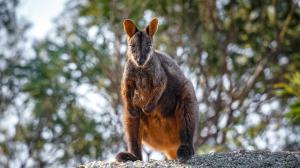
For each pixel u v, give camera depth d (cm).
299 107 2594
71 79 3123
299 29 3397
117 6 3130
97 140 3031
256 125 3153
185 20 3341
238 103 3219
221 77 3219
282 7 3406
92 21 3170
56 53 3103
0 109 3431
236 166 1683
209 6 3306
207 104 3142
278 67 3375
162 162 1702
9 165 3341
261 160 1712
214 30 3328
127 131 1825
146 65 1775
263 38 3372
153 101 1786
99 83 3103
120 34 3000
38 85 3148
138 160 1753
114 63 3028
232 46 3388
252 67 3350
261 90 3303
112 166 1664
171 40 3241
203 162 1702
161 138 1884
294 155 1745
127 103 1814
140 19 3056
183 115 1833
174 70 1845
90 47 3053
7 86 3428
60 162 3191
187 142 1825
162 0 3303
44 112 3212
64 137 3219
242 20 3403
